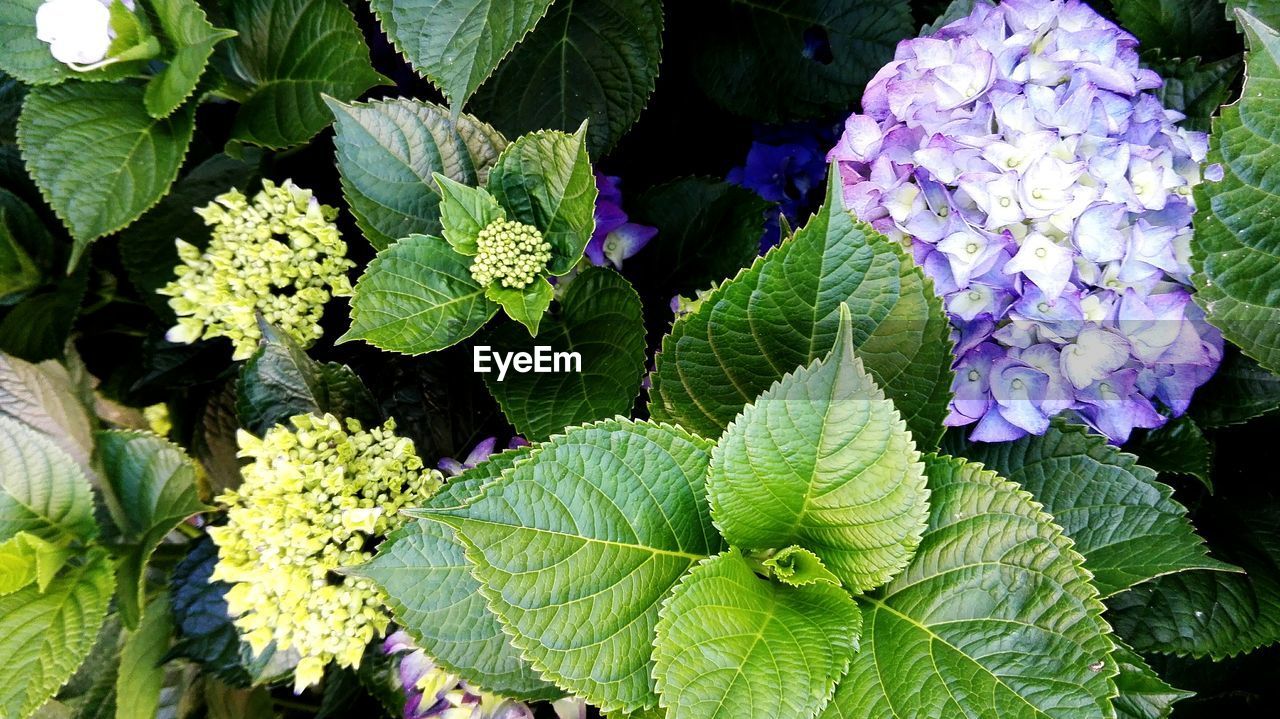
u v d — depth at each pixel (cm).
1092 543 66
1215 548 72
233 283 71
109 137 69
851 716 58
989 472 59
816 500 59
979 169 64
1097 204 63
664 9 84
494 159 70
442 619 64
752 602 60
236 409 71
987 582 59
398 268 68
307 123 72
